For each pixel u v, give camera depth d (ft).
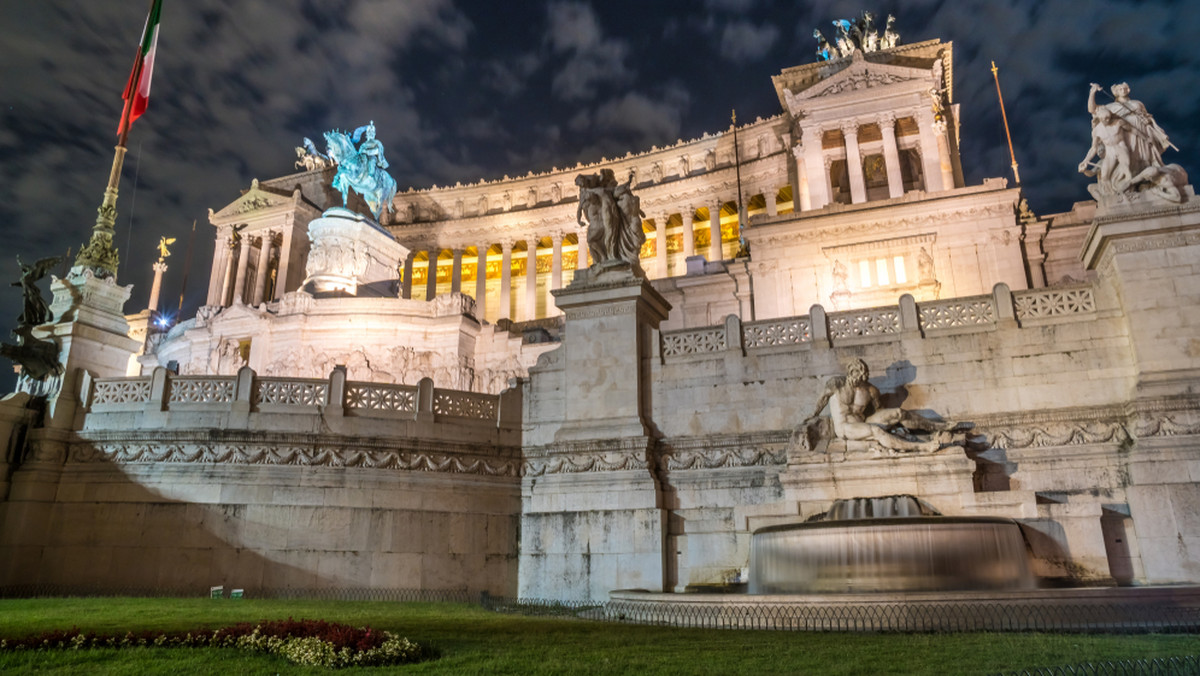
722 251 240.94
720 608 39.22
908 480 53.42
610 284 67.31
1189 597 35.73
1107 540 49.21
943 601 35.35
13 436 62.59
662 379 65.62
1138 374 53.52
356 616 42.39
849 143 173.06
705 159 234.38
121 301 73.67
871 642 31.07
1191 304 53.57
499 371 123.34
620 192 71.36
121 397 65.36
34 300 69.26
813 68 196.34
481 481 64.69
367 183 174.70
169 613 41.55
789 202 230.68
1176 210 55.06
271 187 236.63
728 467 61.11
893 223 127.34
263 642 28.96
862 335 61.72
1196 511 47.96
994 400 57.47
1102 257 58.49
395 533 60.80
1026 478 54.65
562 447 64.23
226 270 230.48
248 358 135.54
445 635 34.06
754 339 64.64
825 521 43.68
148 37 89.86
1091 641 30.09
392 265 167.02
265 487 60.23
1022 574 42.52
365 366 123.95
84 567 59.47
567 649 29.84
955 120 191.21
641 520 59.52
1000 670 24.31
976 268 123.03
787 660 26.89
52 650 27.61
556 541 61.98
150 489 60.44
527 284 240.94
